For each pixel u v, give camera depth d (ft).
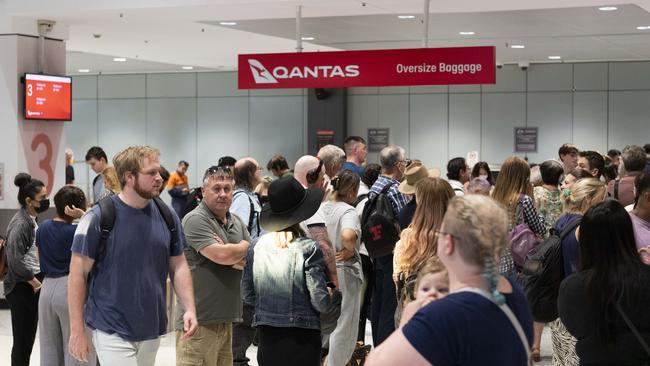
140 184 14.57
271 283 15.43
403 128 66.64
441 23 41.29
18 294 22.54
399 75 31.30
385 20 39.52
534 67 63.67
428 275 9.13
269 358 15.53
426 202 15.25
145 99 73.46
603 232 11.53
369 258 23.18
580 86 62.75
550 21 40.86
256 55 32.89
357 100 67.31
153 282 14.92
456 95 65.51
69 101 37.32
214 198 17.65
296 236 15.70
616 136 62.18
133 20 36.42
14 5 34.58
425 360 7.47
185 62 61.00
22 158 35.76
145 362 15.16
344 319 20.15
